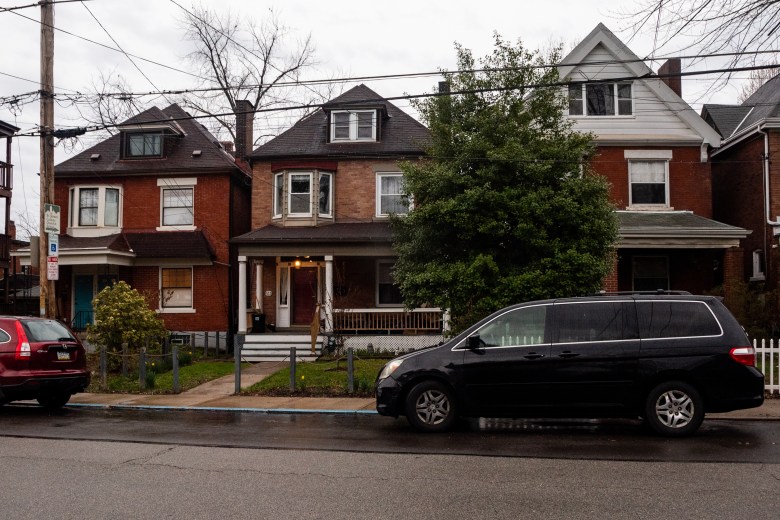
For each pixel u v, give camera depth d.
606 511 5.55
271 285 22.77
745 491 6.13
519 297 12.55
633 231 18.70
